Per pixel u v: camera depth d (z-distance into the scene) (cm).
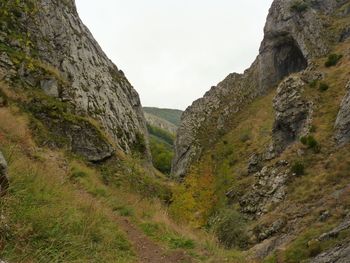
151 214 1522
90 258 733
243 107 6028
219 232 2166
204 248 1266
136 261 946
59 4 3341
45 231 656
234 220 2392
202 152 5588
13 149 981
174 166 6034
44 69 2523
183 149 5934
